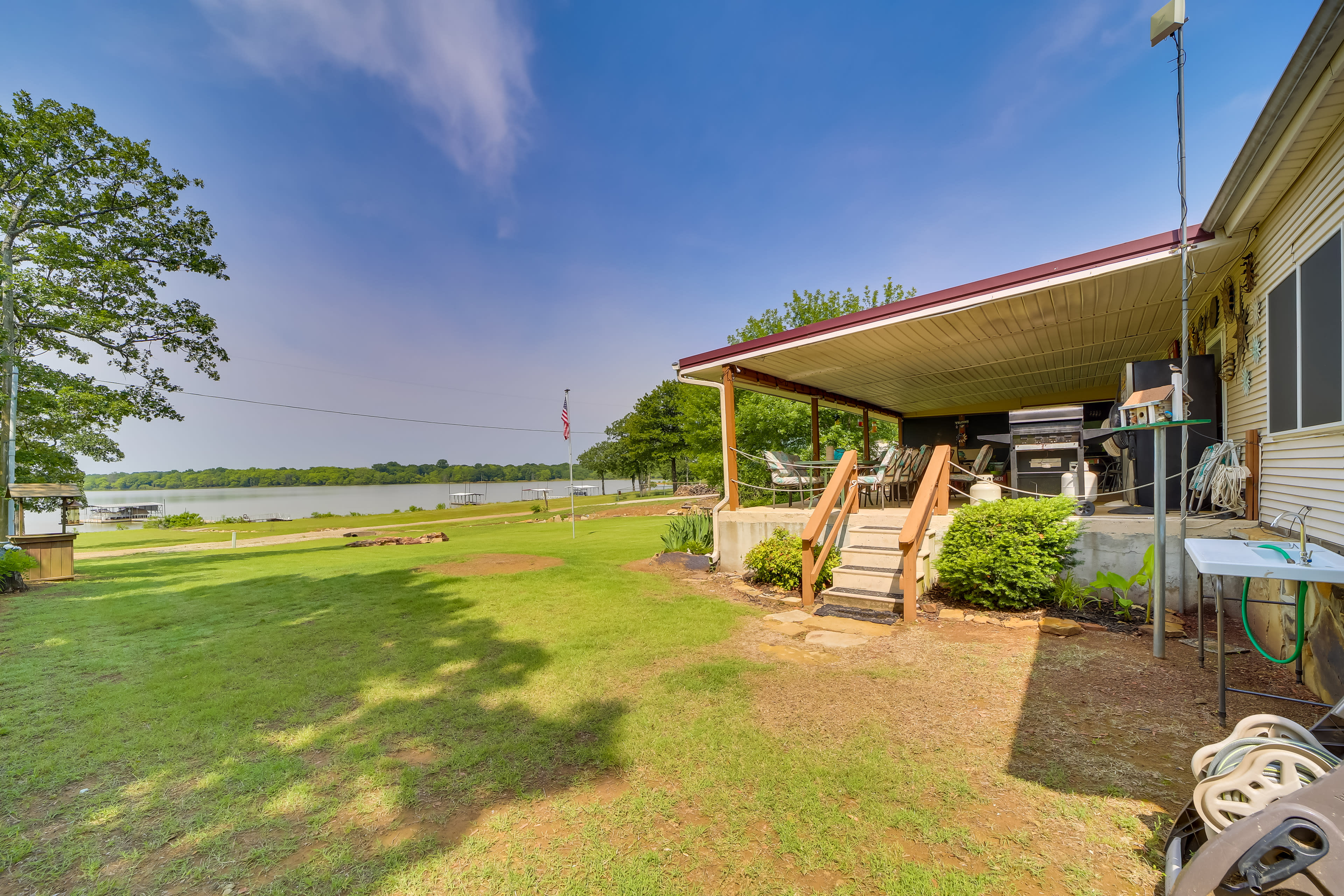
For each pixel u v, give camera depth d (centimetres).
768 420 1540
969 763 250
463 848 202
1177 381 349
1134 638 408
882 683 350
